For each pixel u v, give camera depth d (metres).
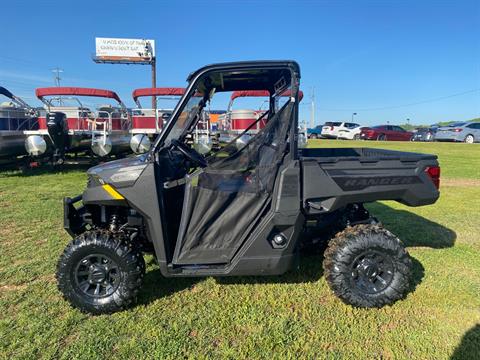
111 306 2.63
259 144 2.69
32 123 9.83
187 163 3.12
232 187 2.69
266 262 2.68
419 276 3.28
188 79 2.78
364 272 2.72
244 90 3.40
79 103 10.16
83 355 2.23
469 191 7.03
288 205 2.65
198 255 2.70
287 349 2.31
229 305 2.79
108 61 24.80
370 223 3.15
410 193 2.86
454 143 19.03
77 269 2.64
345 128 24.84
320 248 3.67
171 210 2.78
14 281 3.12
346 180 2.74
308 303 2.83
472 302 2.87
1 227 4.55
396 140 24.02
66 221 2.87
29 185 7.28
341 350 2.31
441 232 4.51
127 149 10.10
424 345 2.36
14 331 2.45
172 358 2.22
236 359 2.22
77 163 9.45
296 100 2.65
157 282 3.14
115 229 2.91
